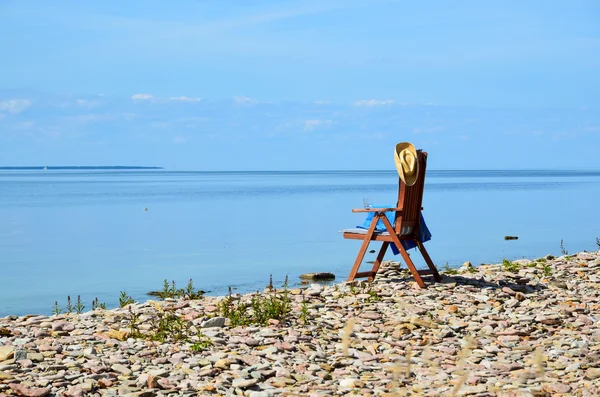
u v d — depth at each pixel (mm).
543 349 7918
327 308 9703
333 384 6598
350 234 12008
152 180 164625
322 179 191375
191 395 6184
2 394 5891
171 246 25047
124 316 9156
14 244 26484
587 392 6273
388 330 8625
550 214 40719
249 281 16375
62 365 6734
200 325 8617
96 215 42812
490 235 27859
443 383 6621
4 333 7977
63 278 17703
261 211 45719
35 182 137375
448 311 9523
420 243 11688
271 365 7117
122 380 6484
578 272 12656
